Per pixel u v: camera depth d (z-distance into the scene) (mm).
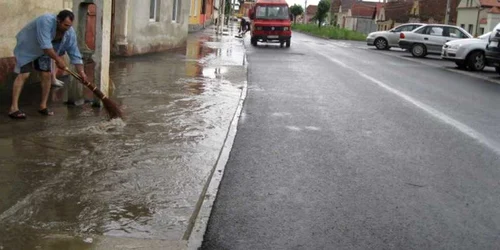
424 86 14367
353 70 17734
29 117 7422
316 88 12914
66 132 6832
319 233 4492
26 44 7176
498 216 5039
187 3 22594
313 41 40688
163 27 19266
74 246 3875
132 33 16188
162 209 4711
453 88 14312
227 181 5684
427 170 6406
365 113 9875
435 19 63750
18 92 7254
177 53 19172
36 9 9266
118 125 7430
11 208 4434
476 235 4586
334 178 5973
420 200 5379
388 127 8719
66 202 4676
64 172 5387
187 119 8188
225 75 13820
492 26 49844
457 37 28078
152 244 4012
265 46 29656
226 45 25750
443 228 4707
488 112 10633
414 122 9219
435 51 28078
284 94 11727
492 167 6633
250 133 7895
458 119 9664
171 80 12062
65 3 10336
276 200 5211
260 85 12953
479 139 8117
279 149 7090
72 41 7477
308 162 6551
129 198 4891
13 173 5227
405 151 7242
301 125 8625
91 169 5551
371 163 6613
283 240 4328
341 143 7547
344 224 4703
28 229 4102
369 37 33812
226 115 8734
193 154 6395
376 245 4309
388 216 4930
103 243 3963
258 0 29844
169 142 6824
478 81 16625
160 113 8469
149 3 17562
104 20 8422
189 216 4613
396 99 11695
